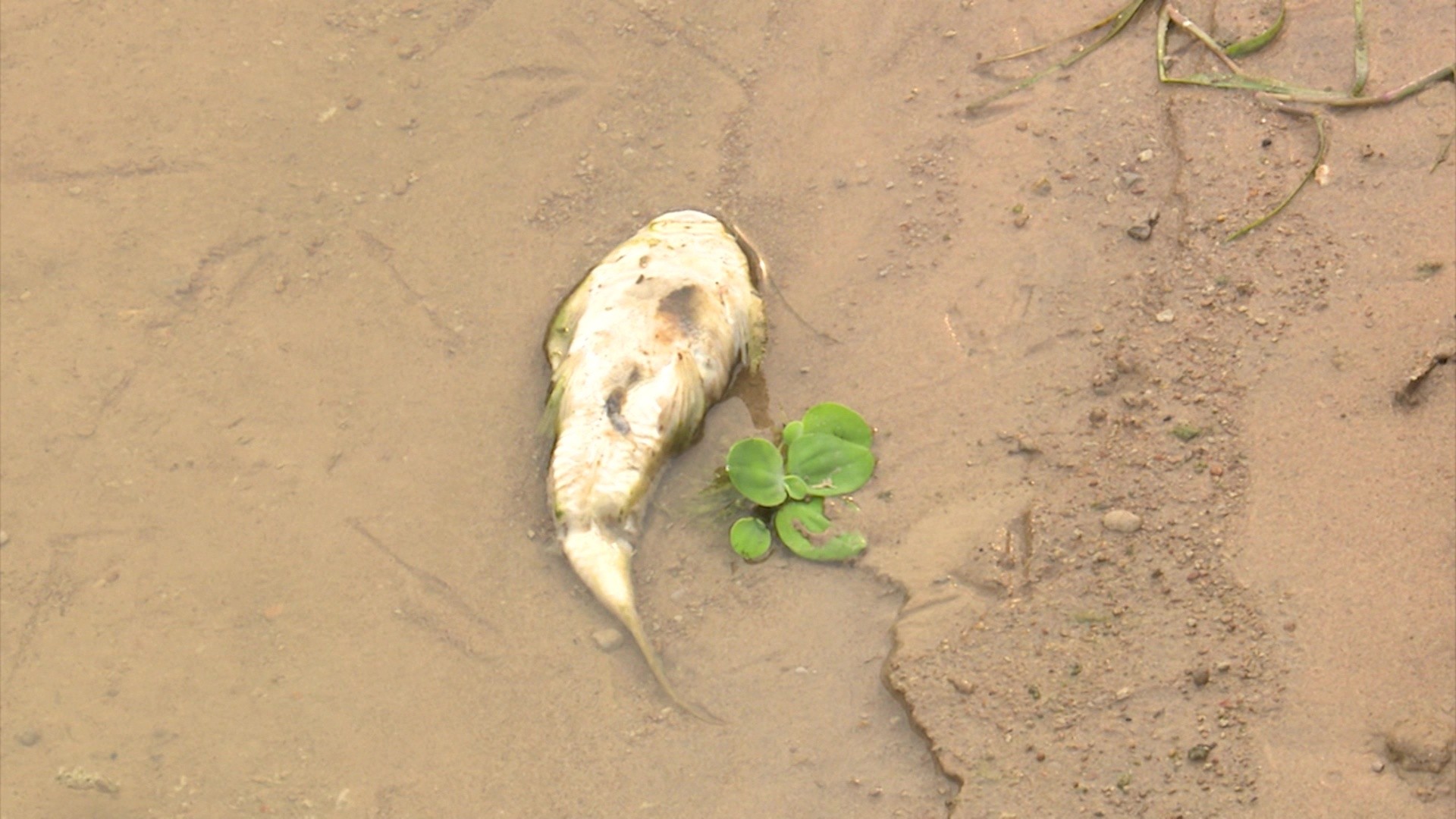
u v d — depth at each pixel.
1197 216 2.35
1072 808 2.19
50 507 2.32
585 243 2.40
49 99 2.49
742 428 2.32
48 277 2.41
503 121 2.46
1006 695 2.22
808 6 2.50
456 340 2.37
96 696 2.26
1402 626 2.21
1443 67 2.38
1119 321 2.33
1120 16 2.44
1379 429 2.26
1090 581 2.25
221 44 2.52
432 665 2.26
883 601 2.26
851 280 2.37
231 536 2.31
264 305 2.39
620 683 2.25
